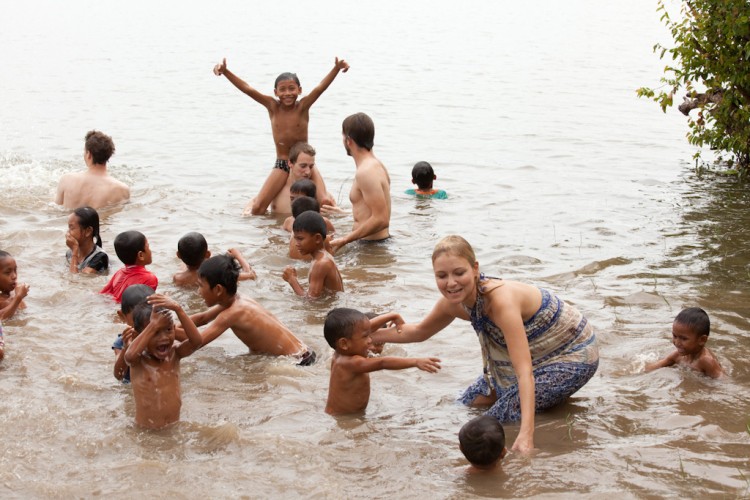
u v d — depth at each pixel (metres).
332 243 9.04
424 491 4.56
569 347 5.55
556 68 23.69
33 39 29.59
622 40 30.00
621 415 5.51
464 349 6.66
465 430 4.75
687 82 12.54
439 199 11.33
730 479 4.62
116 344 6.30
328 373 6.21
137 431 5.28
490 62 24.80
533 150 14.24
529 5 43.06
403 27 33.88
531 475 4.70
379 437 5.23
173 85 20.73
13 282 7.25
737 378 6.04
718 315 7.19
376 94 19.66
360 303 7.61
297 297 7.75
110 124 16.16
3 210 10.35
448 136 15.34
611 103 18.62
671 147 14.48
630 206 10.88
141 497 4.50
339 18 37.00
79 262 8.38
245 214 10.55
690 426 5.32
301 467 4.82
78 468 4.82
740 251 8.97
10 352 6.38
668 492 4.48
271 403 5.70
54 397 5.71
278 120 10.54
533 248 9.19
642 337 6.76
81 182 10.60
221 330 6.33
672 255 8.88
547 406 5.57
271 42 29.06
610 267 8.52
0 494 4.55
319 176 10.75
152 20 36.06
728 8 11.44
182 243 7.82
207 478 4.69
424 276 8.39
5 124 15.92
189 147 14.34
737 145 12.23
